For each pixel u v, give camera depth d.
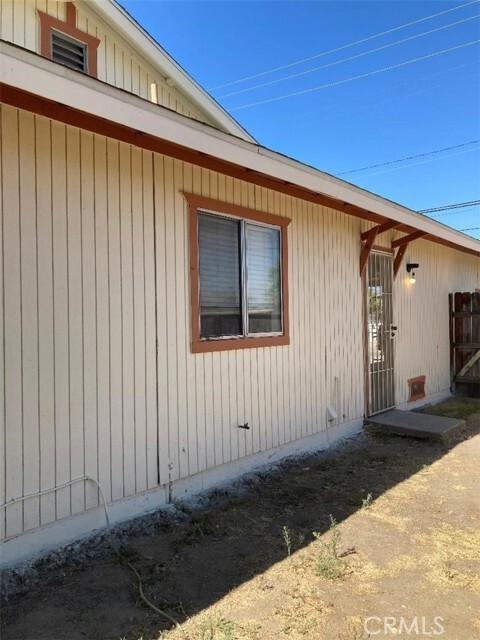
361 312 6.91
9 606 2.61
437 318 9.47
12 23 5.41
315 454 5.71
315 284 5.96
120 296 3.65
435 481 4.71
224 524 3.72
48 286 3.18
